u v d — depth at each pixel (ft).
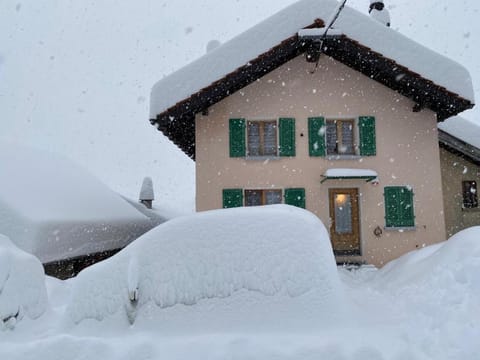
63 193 35.17
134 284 11.75
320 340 9.79
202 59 28.71
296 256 11.53
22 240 26.32
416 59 28.96
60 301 18.06
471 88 28.71
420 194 30.45
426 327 11.03
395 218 30.14
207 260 11.76
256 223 12.13
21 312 13.12
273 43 28.50
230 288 11.38
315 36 27.68
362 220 30.27
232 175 30.50
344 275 26.25
